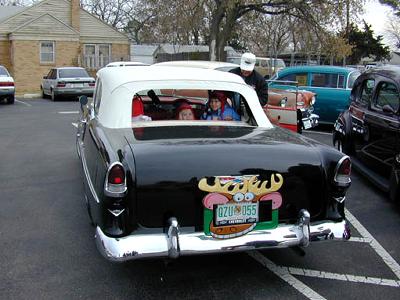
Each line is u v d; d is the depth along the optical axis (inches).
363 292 148.5
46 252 174.6
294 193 146.2
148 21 1359.5
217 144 146.9
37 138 421.4
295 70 479.8
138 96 202.5
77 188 257.1
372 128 256.2
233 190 138.4
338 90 452.4
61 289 147.4
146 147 141.6
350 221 214.4
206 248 135.5
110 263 165.5
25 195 244.4
